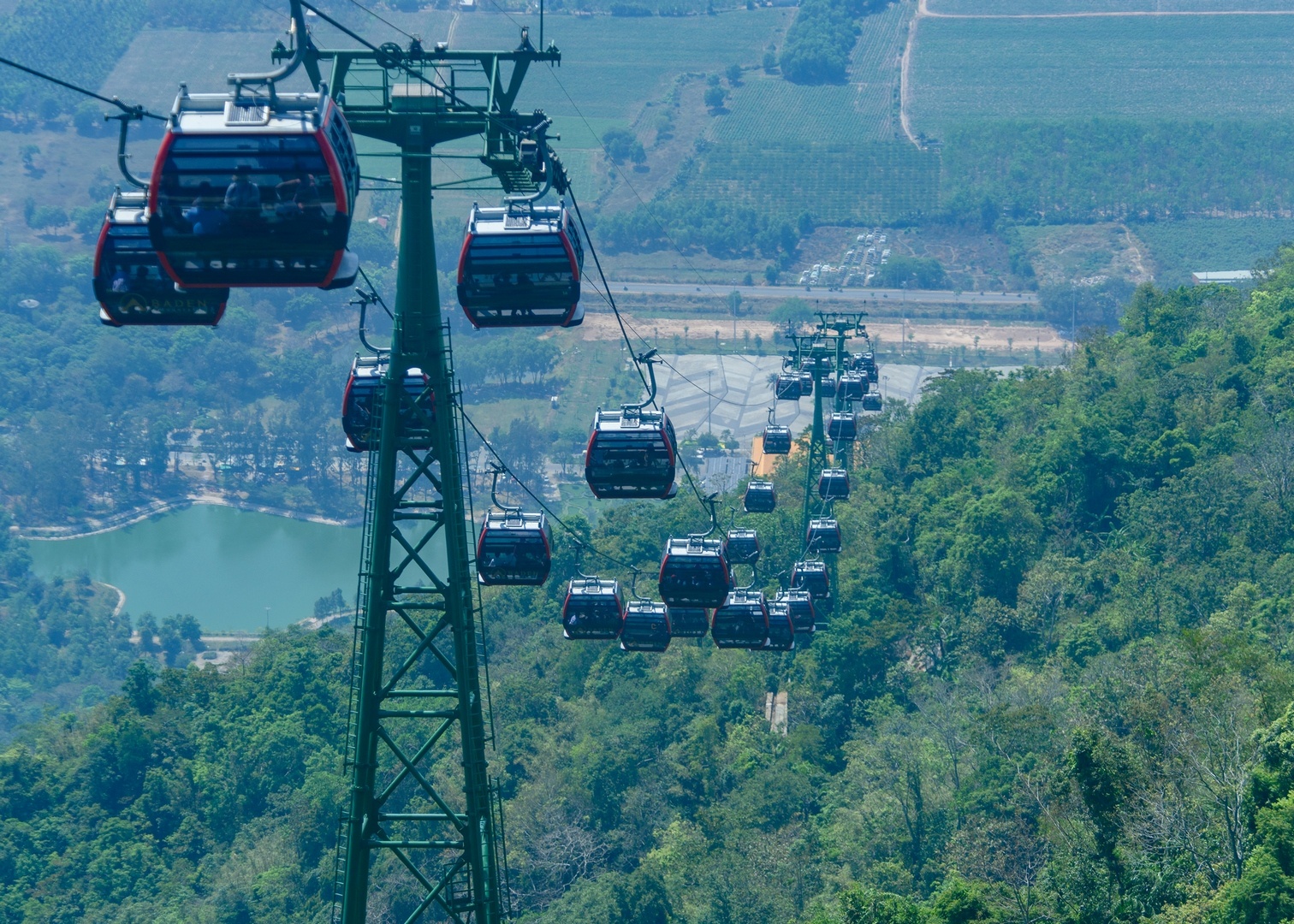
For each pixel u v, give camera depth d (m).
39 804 145.38
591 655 157.00
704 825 118.38
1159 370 170.62
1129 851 75.50
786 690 139.12
